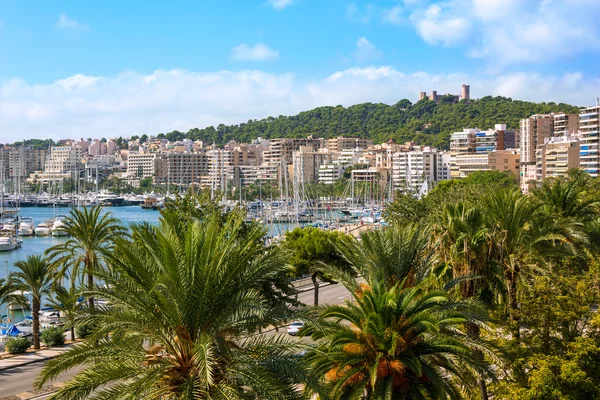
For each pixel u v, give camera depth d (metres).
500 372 33.50
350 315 27.88
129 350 22.48
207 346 20.62
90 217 57.66
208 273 21.97
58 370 21.89
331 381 26.42
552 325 31.52
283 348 22.95
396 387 26.48
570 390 28.73
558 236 43.66
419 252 32.47
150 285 22.42
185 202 52.56
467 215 40.50
